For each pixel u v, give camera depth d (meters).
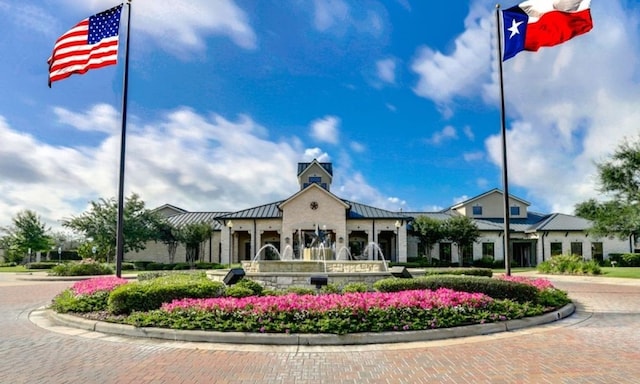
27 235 43.12
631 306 12.55
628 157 28.02
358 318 8.34
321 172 38.72
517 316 9.49
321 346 7.68
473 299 9.35
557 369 6.18
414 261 35.12
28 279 25.70
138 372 6.14
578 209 30.16
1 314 11.59
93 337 8.44
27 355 7.09
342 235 33.34
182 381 5.75
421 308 8.81
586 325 9.53
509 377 5.83
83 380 5.79
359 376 5.93
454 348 7.46
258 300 8.92
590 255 37.94
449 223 36.41
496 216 41.91
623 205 28.08
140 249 38.12
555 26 12.90
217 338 7.97
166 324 8.52
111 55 13.71
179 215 43.72
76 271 28.16
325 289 12.81
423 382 5.65
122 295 9.59
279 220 34.53
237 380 5.79
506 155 14.24
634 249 38.69
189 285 10.11
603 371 6.08
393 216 34.44
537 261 38.16
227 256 34.53
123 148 13.95
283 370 6.23
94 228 36.50
